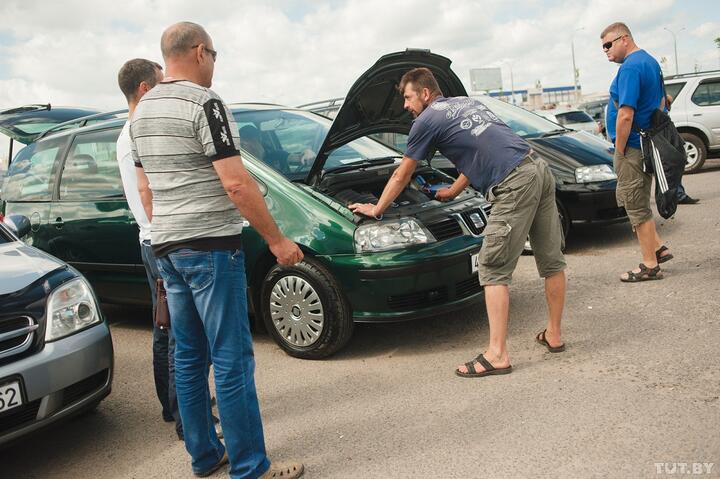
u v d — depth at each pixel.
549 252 3.79
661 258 5.20
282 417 3.46
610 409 3.08
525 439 2.90
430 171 4.93
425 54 4.06
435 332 4.51
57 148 5.45
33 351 3.07
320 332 4.12
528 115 7.36
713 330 3.88
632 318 4.28
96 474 3.14
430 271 3.99
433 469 2.76
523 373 3.63
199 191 2.53
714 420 2.86
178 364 2.86
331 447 3.07
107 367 3.37
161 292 2.99
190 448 2.94
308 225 4.07
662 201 4.87
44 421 3.05
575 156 6.24
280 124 5.07
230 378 2.63
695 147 10.90
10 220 4.31
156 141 2.54
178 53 2.62
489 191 3.61
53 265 3.51
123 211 4.82
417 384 3.67
